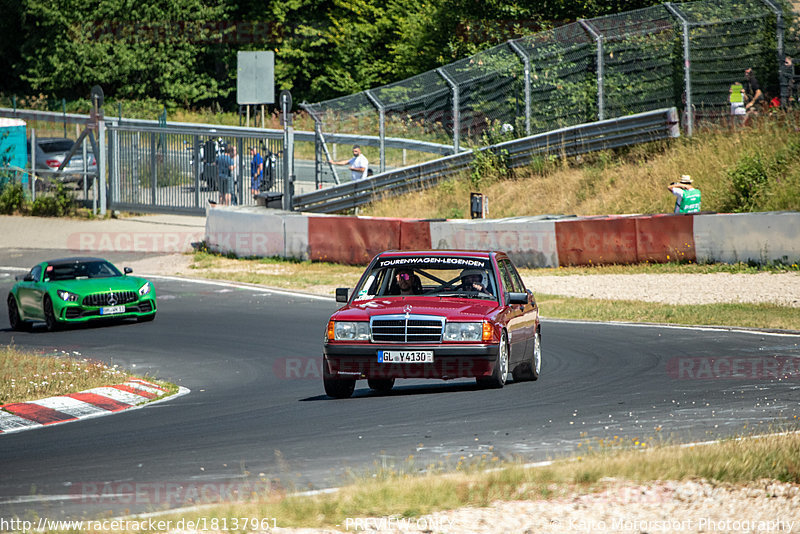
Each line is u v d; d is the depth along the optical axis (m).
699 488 26.98
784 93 111.00
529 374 48.03
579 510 25.17
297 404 43.59
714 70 115.44
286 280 95.06
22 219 136.25
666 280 82.00
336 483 28.50
